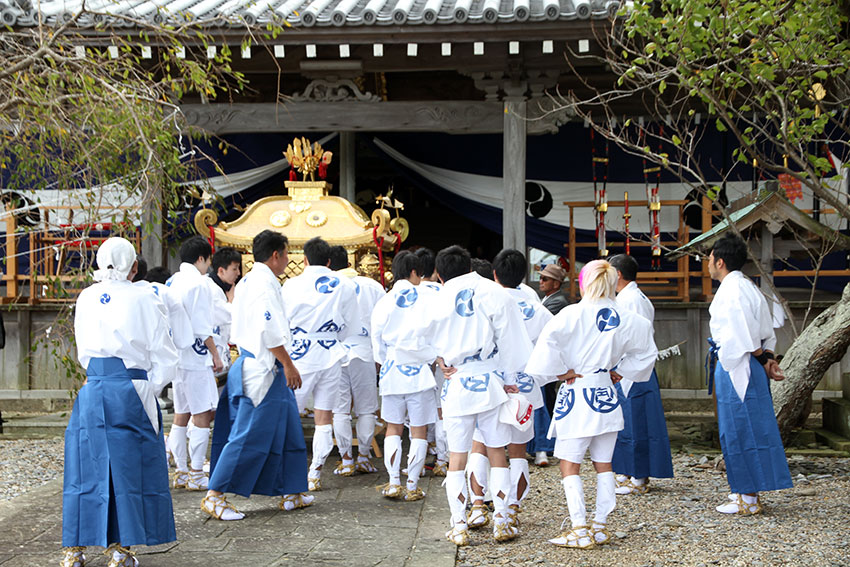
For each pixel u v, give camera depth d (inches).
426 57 313.4
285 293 218.2
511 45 283.6
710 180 369.1
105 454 147.9
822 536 173.3
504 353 170.1
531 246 376.8
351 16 280.7
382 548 167.3
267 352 186.5
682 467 243.1
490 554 164.7
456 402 169.6
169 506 154.6
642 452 208.8
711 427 277.0
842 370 322.3
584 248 375.6
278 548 167.3
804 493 210.8
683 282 334.6
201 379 216.2
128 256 155.6
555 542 168.9
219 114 333.1
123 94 212.2
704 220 342.3
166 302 205.0
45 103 211.9
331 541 172.2
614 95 357.1
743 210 270.8
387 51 312.7
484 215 374.3
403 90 380.8
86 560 161.5
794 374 255.1
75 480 149.0
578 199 374.0
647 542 171.3
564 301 255.4
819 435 274.2
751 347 186.4
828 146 348.5
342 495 212.7
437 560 159.6
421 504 203.2
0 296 347.6
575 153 373.1
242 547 167.9
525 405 170.2
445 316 171.2
